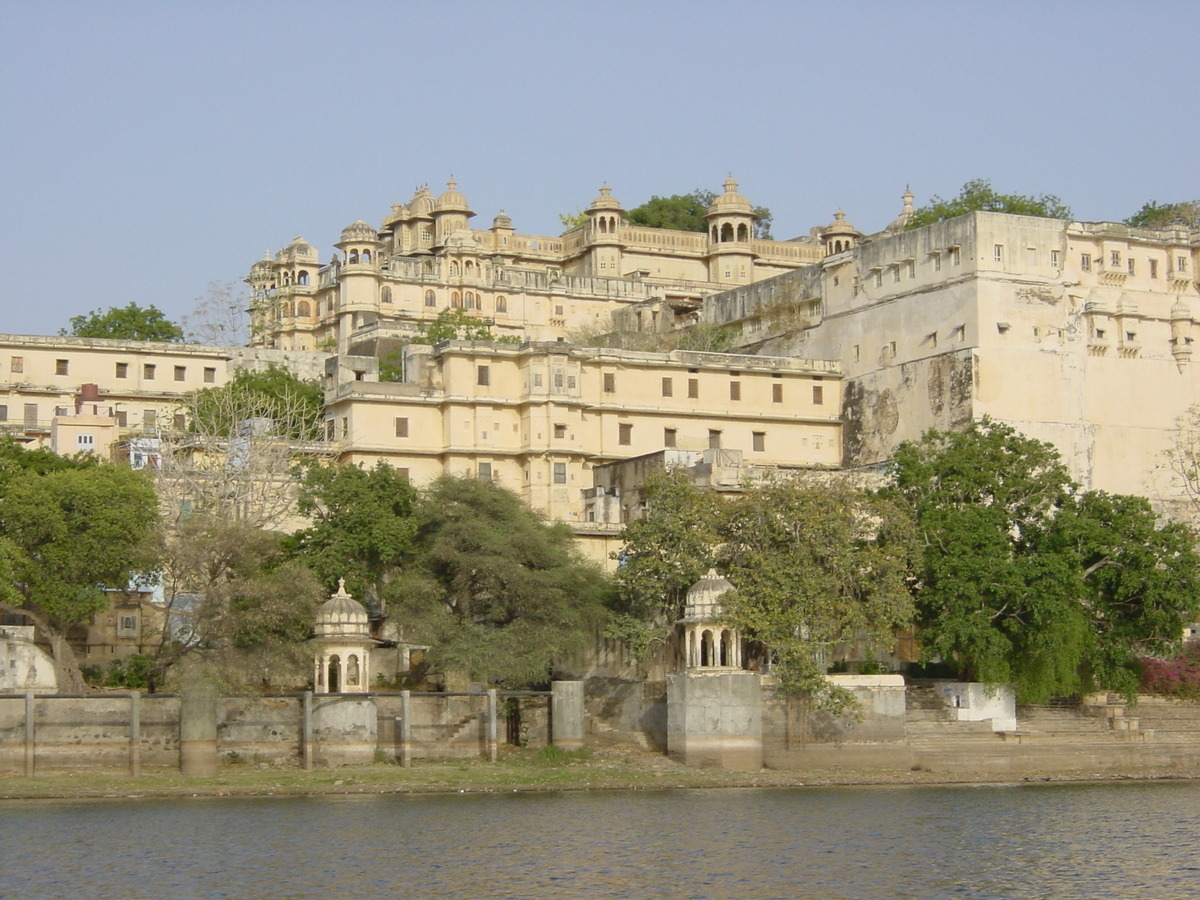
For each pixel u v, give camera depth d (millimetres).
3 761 75750
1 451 90312
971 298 116375
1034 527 90188
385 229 176625
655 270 168500
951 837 62125
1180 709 91562
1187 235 123312
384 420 114250
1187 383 121875
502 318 154500
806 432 125688
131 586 91312
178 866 56312
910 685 87625
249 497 98062
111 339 129750
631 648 85312
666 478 89062
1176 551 88938
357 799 72188
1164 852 59344
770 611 81812
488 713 82688
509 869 55875
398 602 85188
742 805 70625
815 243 178875
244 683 79000
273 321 157875
